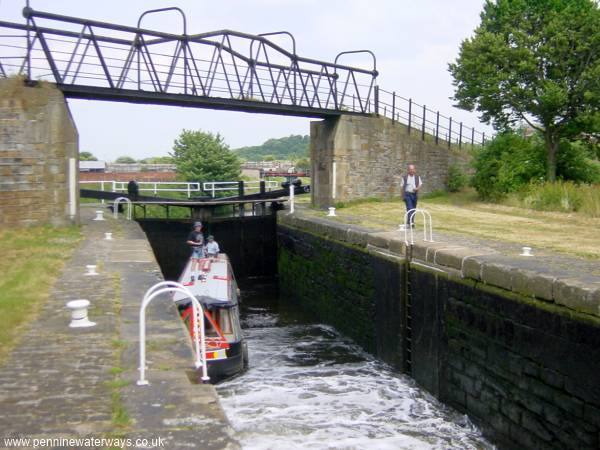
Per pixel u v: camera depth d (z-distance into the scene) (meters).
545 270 8.80
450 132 25.89
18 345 6.86
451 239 13.38
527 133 26.44
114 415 4.97
